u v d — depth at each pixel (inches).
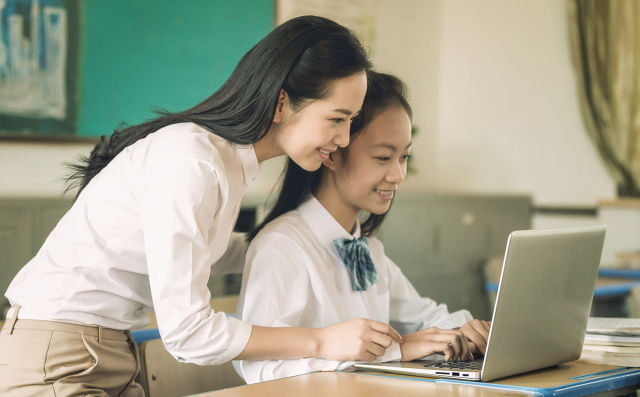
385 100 59.9
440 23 223.0
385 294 65.1
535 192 204.4
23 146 142.8
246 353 49.0
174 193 47.7
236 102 52.2
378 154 59.4
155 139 51.8
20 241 125.0
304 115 51.4
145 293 55.3
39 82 143.2
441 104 223.8
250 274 57.5
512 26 208.7
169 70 163.5
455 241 186.4
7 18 138.6
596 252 54.1
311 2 191.6
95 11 150.6
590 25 188.7
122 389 56.2
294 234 59.0
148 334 66.6
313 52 50.8
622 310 108.3
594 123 188.5
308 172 62.2
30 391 51.2
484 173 215.9
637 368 53.6
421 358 55.3
